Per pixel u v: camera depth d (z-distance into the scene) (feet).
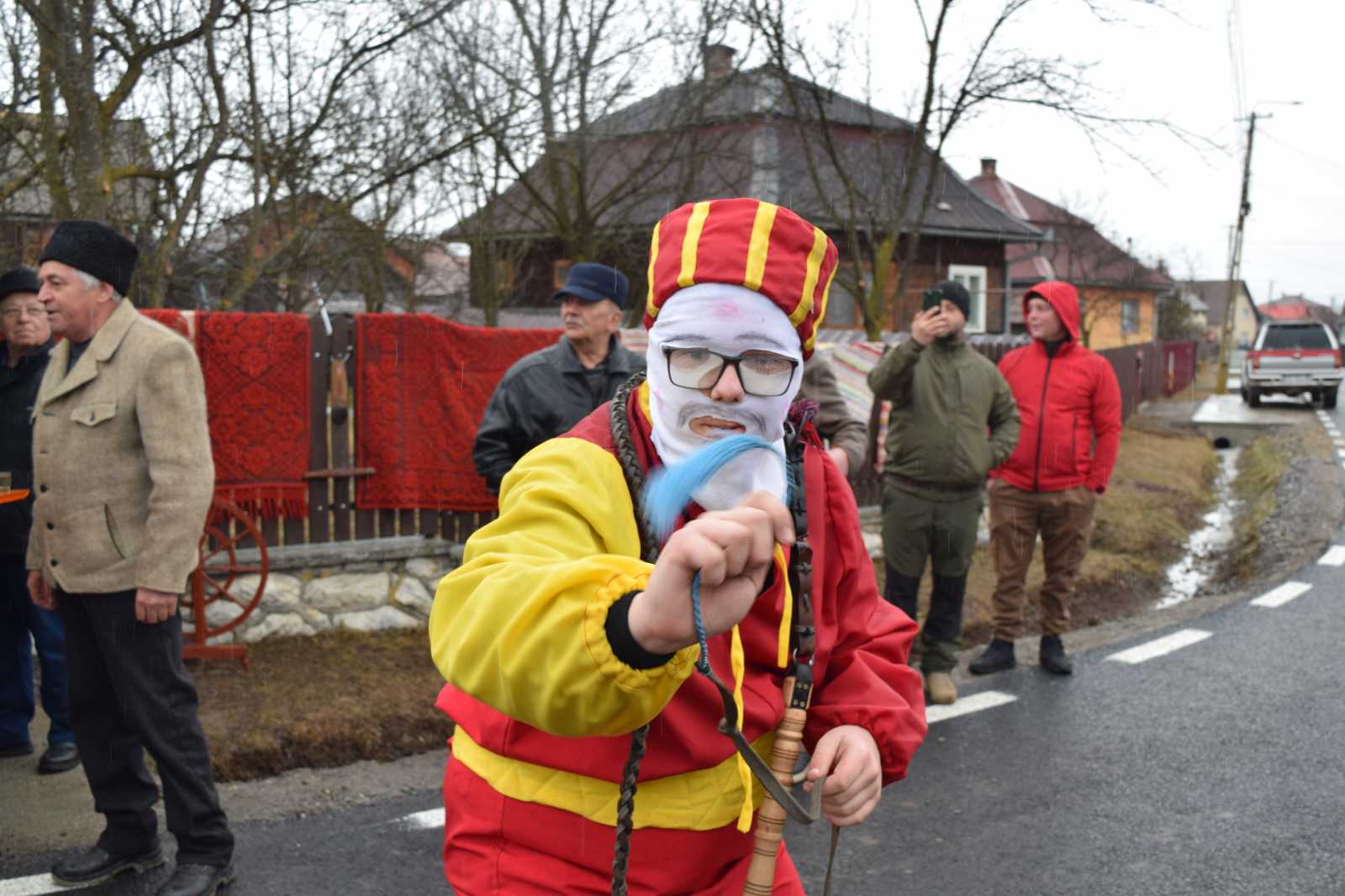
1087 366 19.42
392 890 11.53
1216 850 13.07
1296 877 12.45
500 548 4.65
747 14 31.24
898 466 17.92
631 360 15.14
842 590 5.79
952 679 19.63
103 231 10.83
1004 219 83.41
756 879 4.99
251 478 18.67
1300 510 36.88
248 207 25.13
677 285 4.92
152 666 10.70
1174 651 21.47
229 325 18.37
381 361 19.49
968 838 13.32
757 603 5.12
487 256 39.11
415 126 26.16
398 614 19.31
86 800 13.30
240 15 21.02
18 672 14.40
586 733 4.14
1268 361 88.38
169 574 10.52
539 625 4.03
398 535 19.81
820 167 39.58
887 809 14.12
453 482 19.86
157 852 11.61
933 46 33.12
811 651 5.21
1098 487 19.53
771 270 4.85
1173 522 36.81
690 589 3.64
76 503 10.68
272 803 13.48
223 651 16.92
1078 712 17.89
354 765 14.80
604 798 4.98
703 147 35.65
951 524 17.80
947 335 17.87
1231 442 65.46
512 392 14.94
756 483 4.95
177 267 24.43
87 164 19.16
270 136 24.68
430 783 14.25
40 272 10.78
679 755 4.93
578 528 4.66
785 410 4.99
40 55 19.29
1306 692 18.94
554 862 5.05
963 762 15.71
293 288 28.04
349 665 17.38
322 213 25.77
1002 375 20.17
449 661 4.43
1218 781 15.10
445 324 19.71
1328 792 14.76
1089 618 24.63
